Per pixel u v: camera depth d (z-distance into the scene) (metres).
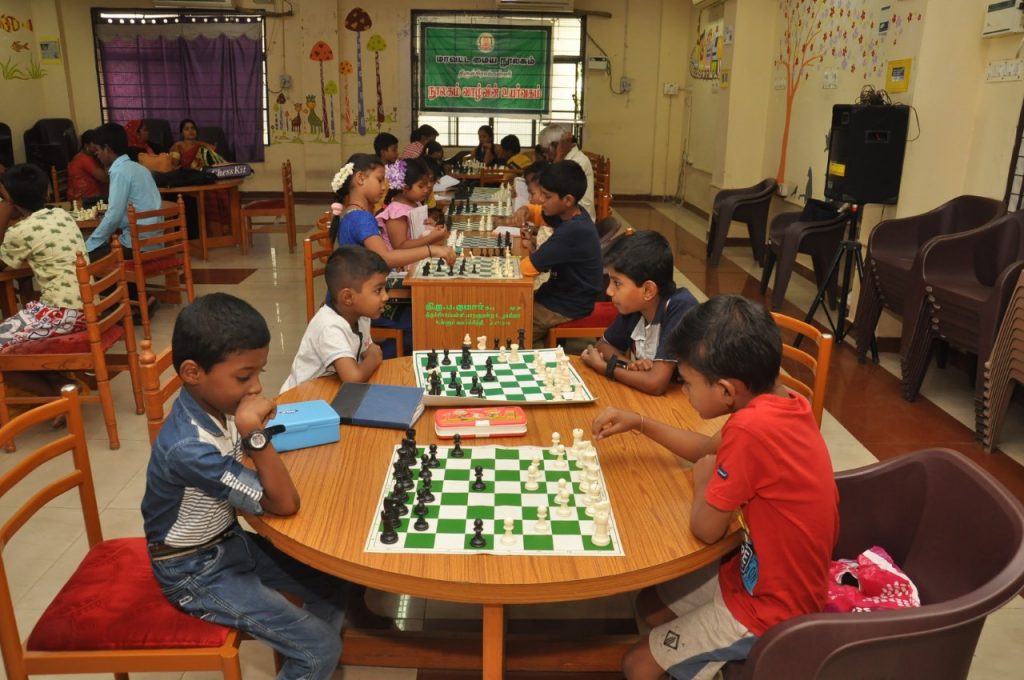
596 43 11.58
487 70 11.41
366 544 1.60
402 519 1.69
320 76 11.38
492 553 1.58
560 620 2.51
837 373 4.86
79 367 3.59
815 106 7.11
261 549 2.04
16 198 4.07
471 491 1.81
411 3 11.18
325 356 2.48
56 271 3.79
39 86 11.03
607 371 2.53
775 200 8.25
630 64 11.73
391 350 4.10
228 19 11.12
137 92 11.40
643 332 2.63
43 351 3.60
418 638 2.25
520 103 11.54
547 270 3.81
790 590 1.64
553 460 1.97
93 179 8.16
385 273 2.56
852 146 5.18
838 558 2.00
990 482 1.72
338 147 11.66
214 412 1.74
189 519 1.73
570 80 11.64
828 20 6.79
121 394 4.34
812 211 6.30
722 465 1.60
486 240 4.79
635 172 12.19
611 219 5.27
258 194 11.81
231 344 1.60
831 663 1.47
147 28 11.16
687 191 11.68
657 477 1.90
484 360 2.68
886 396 4.50
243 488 1.64
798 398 1.70
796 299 6.63
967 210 4.74
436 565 1.54
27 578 2.69
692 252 8.48
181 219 5.77
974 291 4.00
